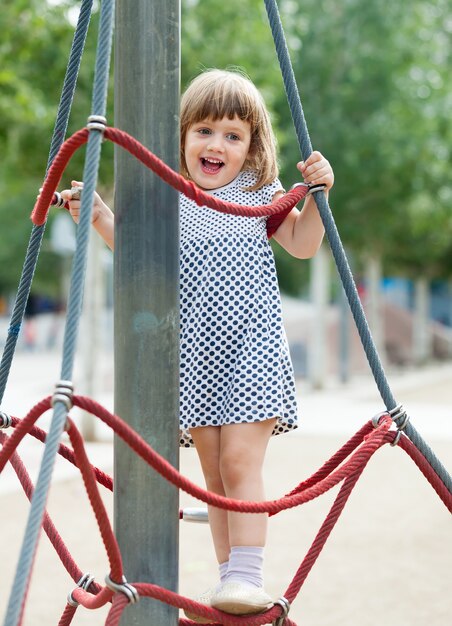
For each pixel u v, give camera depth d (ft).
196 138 8.18
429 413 35.78
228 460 7.41
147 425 6.71
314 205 7.85
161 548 6.69
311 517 18.75
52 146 7.33
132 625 6.67
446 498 7.36
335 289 80.74
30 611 12.83
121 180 6.87
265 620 6.94
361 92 41.57
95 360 28.14
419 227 46.34
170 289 6.84
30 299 116.37
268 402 7.46
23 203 66.23
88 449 26.32
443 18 45.37
